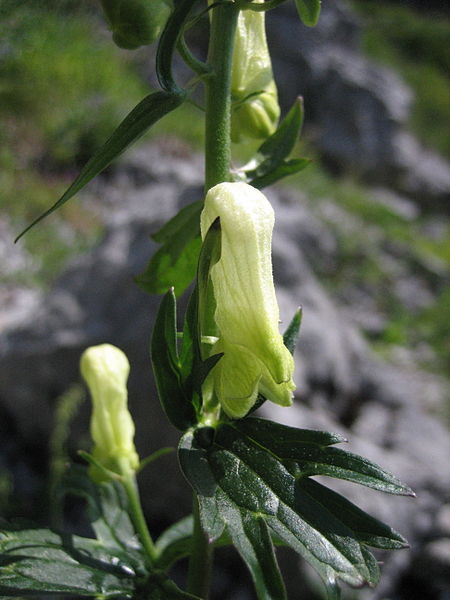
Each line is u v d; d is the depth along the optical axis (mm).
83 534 201
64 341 213
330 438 61
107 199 426
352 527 58
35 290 320
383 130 765
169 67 63
